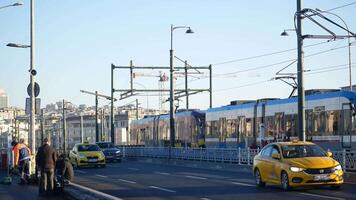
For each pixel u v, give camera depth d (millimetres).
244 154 33906
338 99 30812
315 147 21000
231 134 43188
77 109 155000
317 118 32469
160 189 22328
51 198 20422
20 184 26250
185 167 39562
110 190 22266
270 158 21375
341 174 19875
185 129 51281
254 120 39938
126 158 57875
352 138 29531
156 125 58781
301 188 20938
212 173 31797
